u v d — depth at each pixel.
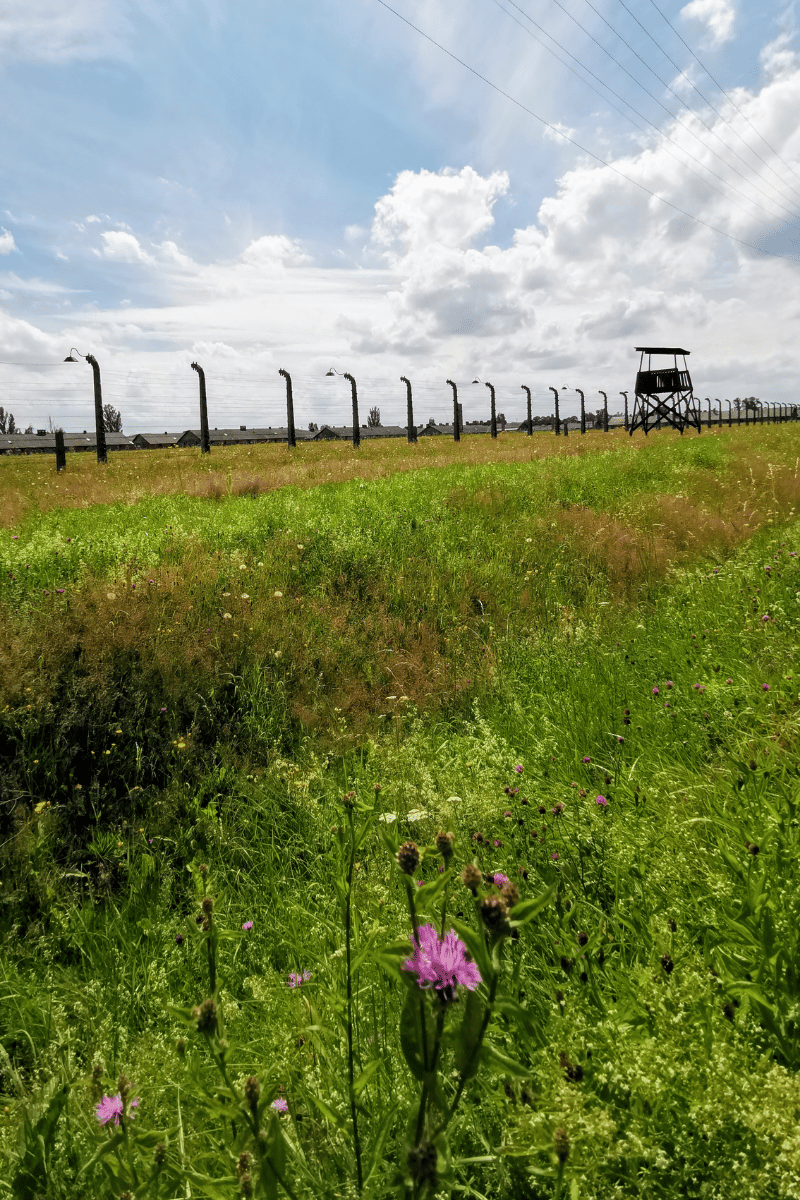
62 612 5.44
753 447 21.42
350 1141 1.48
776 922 1.84
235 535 9.17
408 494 12.94
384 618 6.87
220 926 2.85
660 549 8.66
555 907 2.39
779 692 3.77
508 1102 1.40
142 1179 1.35
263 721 4.96
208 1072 1.83
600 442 29.53
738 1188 1.22
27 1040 2.50
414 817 2.92
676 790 3.03
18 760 4.22
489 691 5.45
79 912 3.27
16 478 24.14
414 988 0.86
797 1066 1.46
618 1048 1.52
